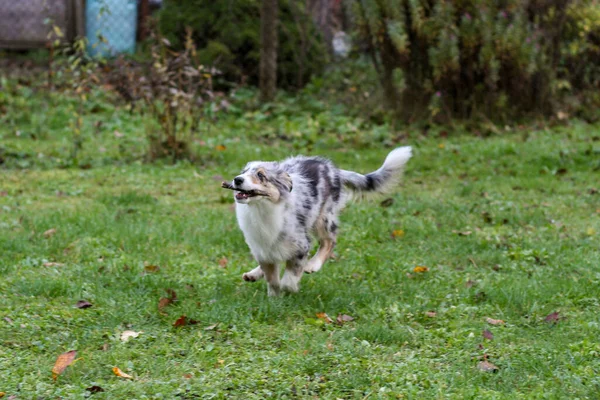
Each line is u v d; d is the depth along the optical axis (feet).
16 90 53.83
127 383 16.57
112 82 45.32
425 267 25.17
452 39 50.90
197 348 18.61
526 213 32.01
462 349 18.83
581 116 54.65
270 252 21.97
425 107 53.06
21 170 39.70
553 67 54.60
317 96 58.80
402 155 26.27
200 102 42.52
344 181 25.53
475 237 28.73
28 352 18.13
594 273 24.44
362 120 51.67
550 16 53.72
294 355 18.10
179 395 16.16
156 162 41.60
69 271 24.25
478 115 52.16
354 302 22.12
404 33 51.57
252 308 21.16
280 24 59.82
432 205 33.50
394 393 16.29
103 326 19.88
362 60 64.34
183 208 33.37
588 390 16.35
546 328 20.33
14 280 22.94
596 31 56.24
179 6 58.90
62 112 50.72
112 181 38.04
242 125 50.49
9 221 29.96
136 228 28.89
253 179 20.71
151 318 20.61
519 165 41.24
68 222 29.84
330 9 72.54
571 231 29.76
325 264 25.81
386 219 31.32
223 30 58.23
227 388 16.55
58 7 62.54
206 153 43.50
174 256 26.35
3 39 63.31
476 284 23.62
